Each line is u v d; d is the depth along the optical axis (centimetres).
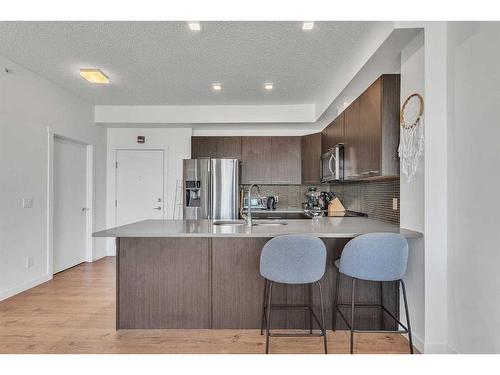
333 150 349
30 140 349
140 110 480
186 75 357
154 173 530
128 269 251
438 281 209
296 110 468
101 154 512
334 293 251
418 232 218
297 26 251
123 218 530
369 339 235
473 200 183
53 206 403
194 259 251
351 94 347
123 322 250
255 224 284
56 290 342
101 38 275
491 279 171
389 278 200
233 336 238
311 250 200
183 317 250
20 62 326
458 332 197
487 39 171
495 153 167
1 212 310
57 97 396
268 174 498
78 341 229
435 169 209
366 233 219
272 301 250
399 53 246
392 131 242
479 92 178
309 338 236
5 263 314
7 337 236
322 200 480
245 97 435
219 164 457
